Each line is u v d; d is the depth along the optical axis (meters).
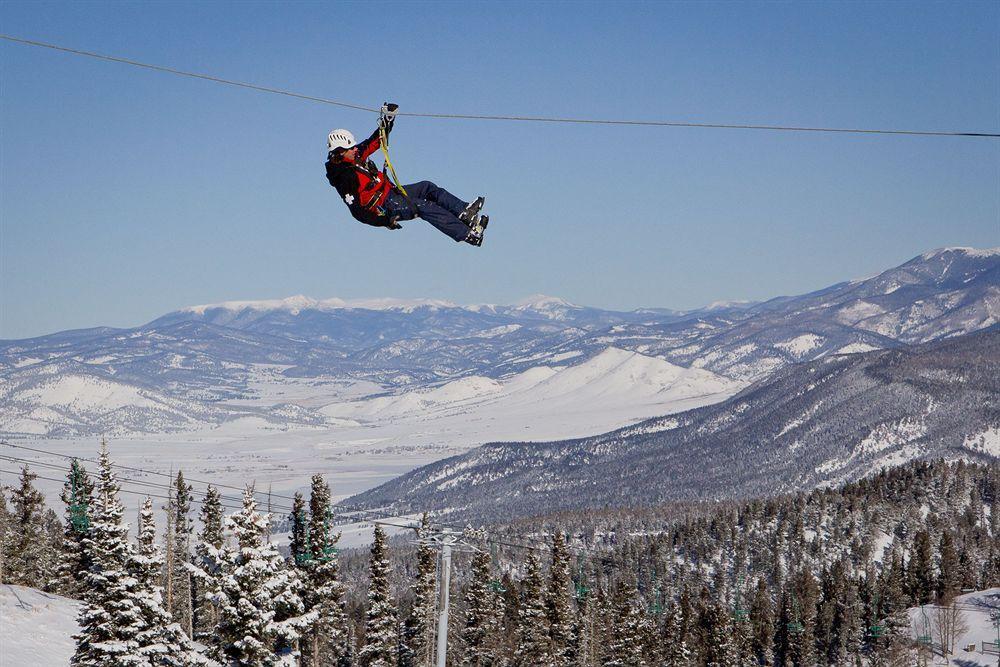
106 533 57.84
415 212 24.66
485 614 119.50
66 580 116.75
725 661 158.62
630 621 136.12
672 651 152.38
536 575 123.69
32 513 129.62
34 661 75.19
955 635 197.75
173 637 59.34
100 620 57.59
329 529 96.94
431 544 63.19
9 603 94.62
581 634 132.25
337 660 122.75
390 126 24.75
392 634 104.19
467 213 24.62
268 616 58.28
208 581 58.72
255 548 59.19
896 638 198.25
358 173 24.08
